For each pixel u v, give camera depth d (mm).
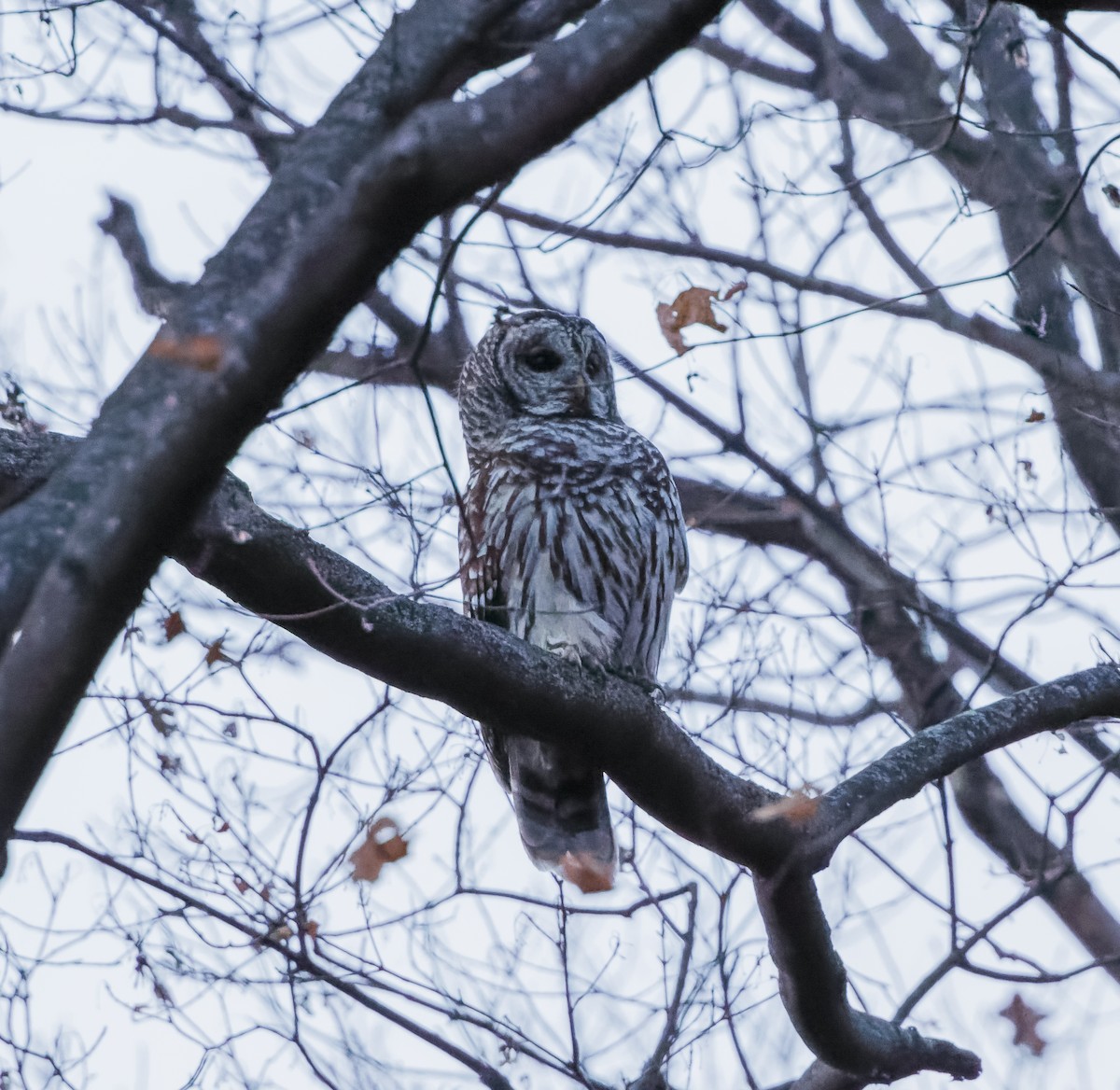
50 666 5695
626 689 9273
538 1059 9664
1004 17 15117
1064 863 10789
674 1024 10016
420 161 5500
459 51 6555
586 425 12844
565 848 11641
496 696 8984
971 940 10523
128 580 5766
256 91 11898
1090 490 14117
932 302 14789
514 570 12328
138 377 6051
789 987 9867
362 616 8414
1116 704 10922
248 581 8070
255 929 9664
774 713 12469
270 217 6184
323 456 9930
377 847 9094
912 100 15570
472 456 13875
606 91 5695
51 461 8305
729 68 14625
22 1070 9906
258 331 5598
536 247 9328
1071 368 13844
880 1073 10258
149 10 10992
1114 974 14969
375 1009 9664
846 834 9625
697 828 9453
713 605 12758
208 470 5746
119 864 9516
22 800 5840
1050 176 14555
